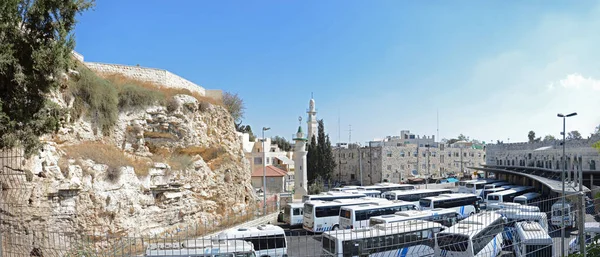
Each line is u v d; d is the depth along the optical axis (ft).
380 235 64.54
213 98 141.28
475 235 64.44
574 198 56.59
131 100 99.91
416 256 66.28
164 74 122.72
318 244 93.76
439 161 326.85
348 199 124.36
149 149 103.45
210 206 109.40
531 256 61.31
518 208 85.87
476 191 174.60
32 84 40.27
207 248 55.16
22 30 41.11
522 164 234.79
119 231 77.56
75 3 42.57
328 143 251.39
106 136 91.50
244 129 312.71
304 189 185.37
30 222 57.41
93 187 73.82
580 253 34.65
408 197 146.00
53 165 65.41
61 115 45.62
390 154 298.76
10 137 38.68
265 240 76.18
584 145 169.58
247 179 135.54
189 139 110.42
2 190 53.93
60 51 40.70
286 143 391.24
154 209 89.35
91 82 88.12
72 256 50.65
